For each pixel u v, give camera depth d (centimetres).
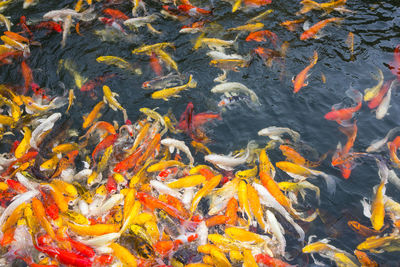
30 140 479
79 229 390
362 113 521
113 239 382
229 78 572
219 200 424
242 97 542
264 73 577
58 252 376
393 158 467
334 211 428
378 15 650
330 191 445
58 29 638
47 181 443
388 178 450
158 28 645
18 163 463
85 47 616
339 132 504
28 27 639
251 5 676
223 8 679
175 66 575
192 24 643
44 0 690
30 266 370
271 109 537
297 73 575
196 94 554
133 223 394
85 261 370
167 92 543
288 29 630
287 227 410
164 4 683
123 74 579
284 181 455
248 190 415
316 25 607
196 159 479
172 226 402
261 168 453
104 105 534
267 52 596
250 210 408
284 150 479
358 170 462
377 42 607
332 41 611
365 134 498
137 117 526
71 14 649
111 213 414
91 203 419
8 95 543
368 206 431
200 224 402
